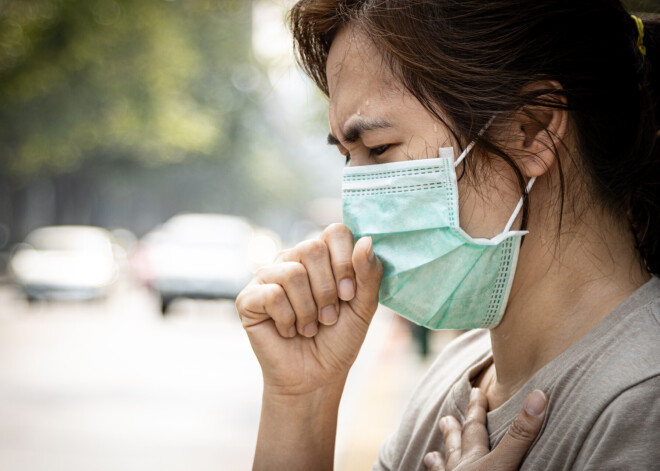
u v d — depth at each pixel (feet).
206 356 35.70
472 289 4.02
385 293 4.28
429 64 3.78
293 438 4.54
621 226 3.83
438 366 4.96
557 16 3.71
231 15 46.06
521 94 3.71
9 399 26.16
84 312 54.29
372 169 4.18
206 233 55.42
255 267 55.42
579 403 3.34
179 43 63.82
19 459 19.33
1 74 52.65
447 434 4.03
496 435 3.78
